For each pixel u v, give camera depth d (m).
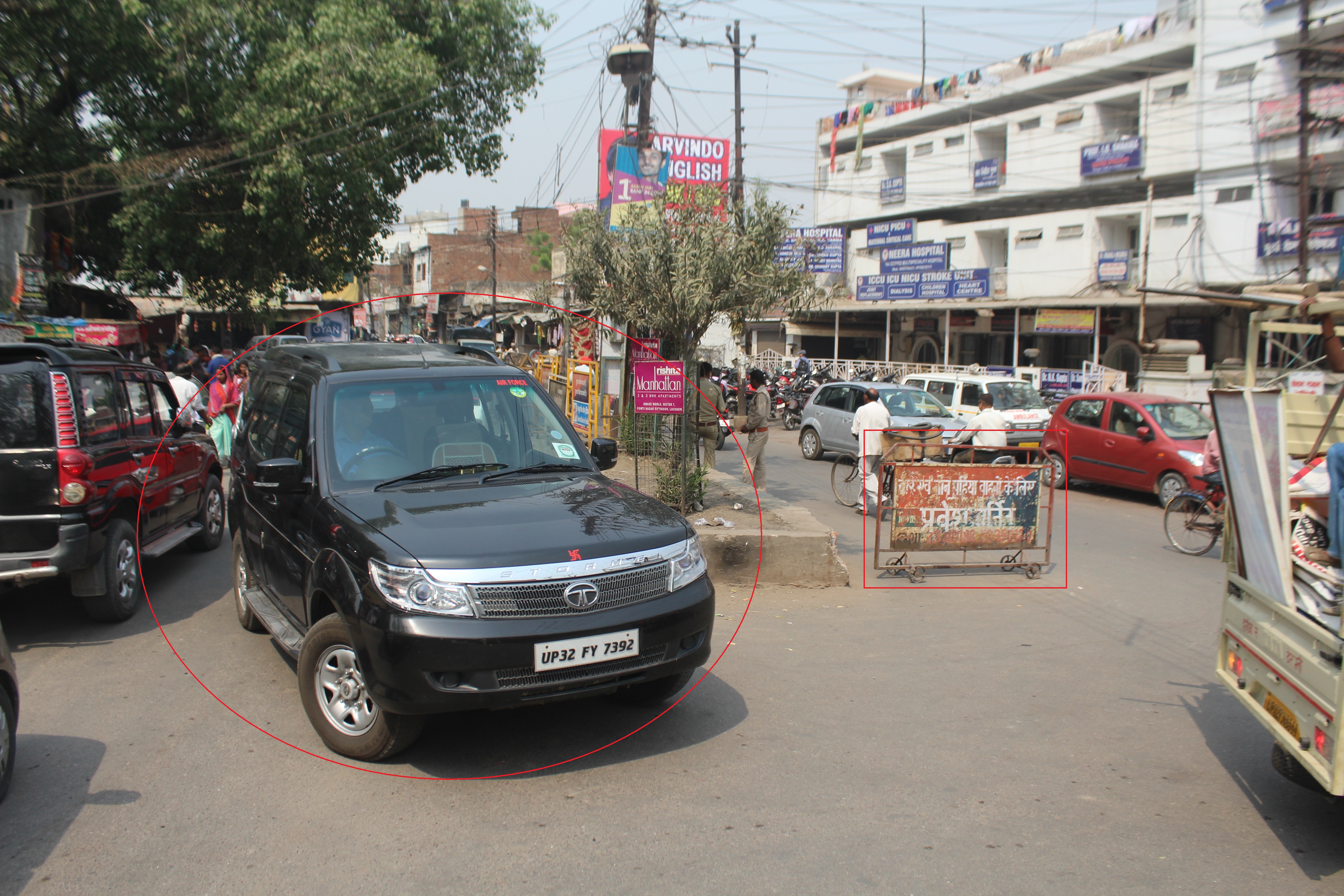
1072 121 32.78
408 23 22.28
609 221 18.36
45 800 3.82
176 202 20.14
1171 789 4.09
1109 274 29.17
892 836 3.57
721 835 3.55
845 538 10.17
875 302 35.44
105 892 3.14
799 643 6.26
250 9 19.33
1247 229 25.69
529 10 23.41
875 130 42.22
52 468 5.80
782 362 35.16
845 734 4.62
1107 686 5.49
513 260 52.81
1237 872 3.38
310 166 19.36
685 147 22.25
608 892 3.14
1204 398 21.47
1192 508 9.66
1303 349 5.29
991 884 3.24
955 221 39.38
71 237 22.11
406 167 22.72
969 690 5.36
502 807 3.76
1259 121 25.06
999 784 4.09
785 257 8.99
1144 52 30.08
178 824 3.61
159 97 20.86
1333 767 3.21
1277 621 3.82
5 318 16.98
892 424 14.64
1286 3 24.64
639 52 16.88
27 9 17.66
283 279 22.38
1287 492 3.61
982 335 34.62
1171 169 28.97
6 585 5.96
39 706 4.88
